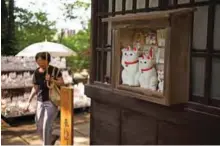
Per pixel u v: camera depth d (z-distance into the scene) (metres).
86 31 11.61
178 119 2.60
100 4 3.65
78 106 7.34
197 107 2.48
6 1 8.02
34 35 9.46
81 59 10.93
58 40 10.89
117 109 3.39
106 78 3.60
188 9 2.46
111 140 3.50
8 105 6.49
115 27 3.08
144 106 2.94
